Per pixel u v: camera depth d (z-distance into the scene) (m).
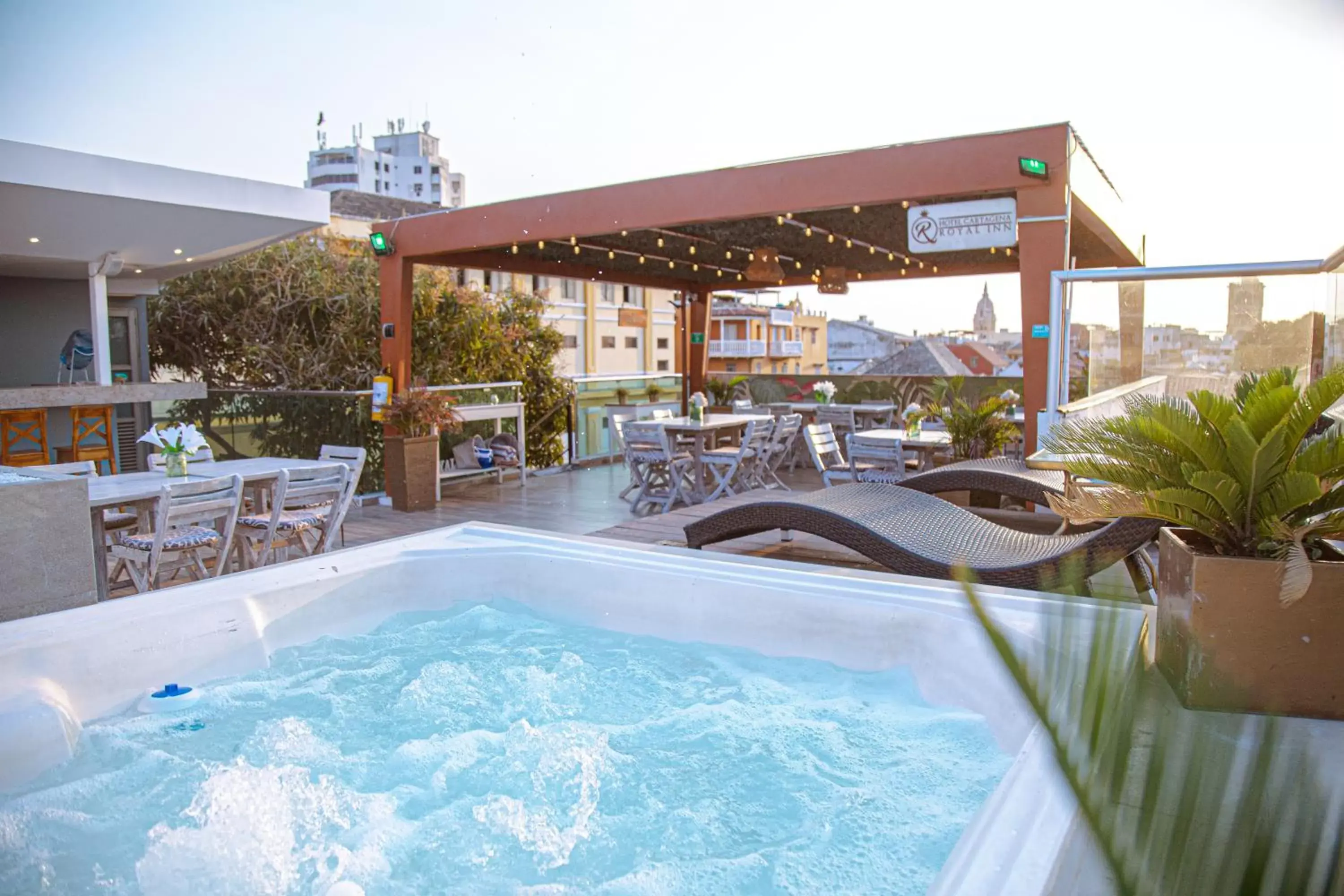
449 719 3.16
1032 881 1.53
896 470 7.27
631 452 8.38
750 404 12.20
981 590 3.33
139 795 2.65
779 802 2.57
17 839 2.43
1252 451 2.47
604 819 2.51
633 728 3.07
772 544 5.83
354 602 4.02
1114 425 2.88
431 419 8.27
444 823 2.51
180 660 3.38
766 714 3.12
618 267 12.13
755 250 10.31
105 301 8.30
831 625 3.45
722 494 8.30
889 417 11.21
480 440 9.79
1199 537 2.81
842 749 2.84
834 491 4.77
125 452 10.17
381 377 8.43
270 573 3.89
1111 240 9.52
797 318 39.94
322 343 13.02
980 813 1.77
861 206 6.96
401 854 2.36
